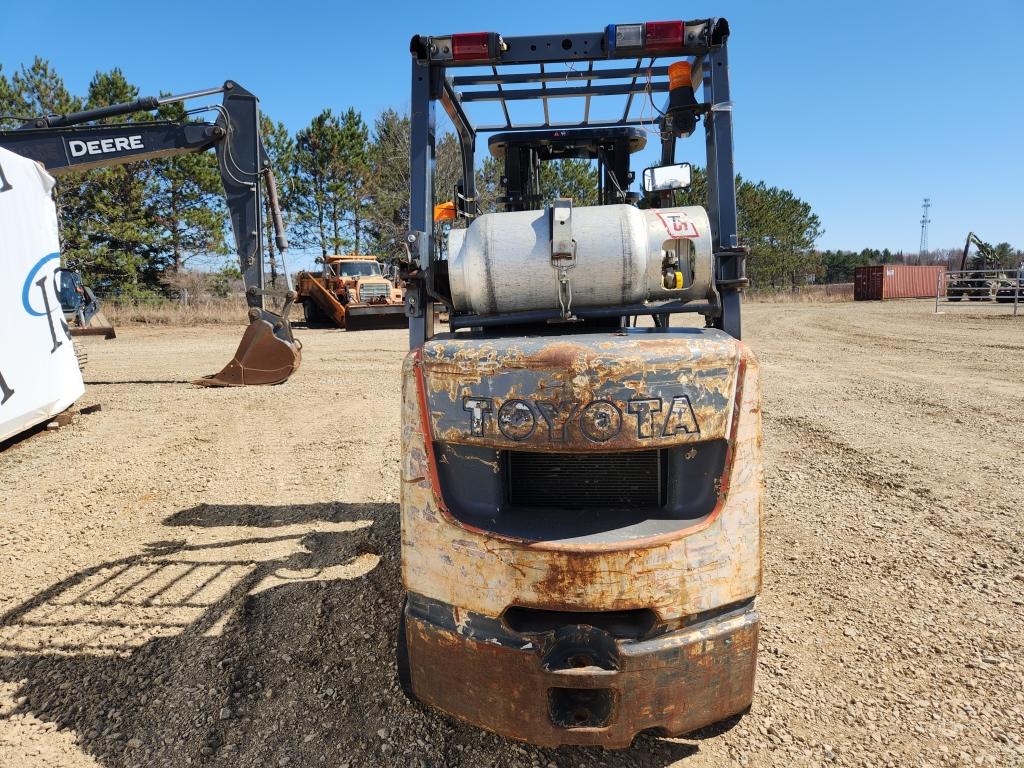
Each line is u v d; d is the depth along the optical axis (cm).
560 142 398
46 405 761
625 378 204
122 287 3228
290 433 758
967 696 279
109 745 262
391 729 267
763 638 324
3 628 347
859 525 457
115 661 318
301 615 355
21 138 898
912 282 3978
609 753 251
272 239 1087
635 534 208
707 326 302
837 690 284
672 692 212
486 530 212
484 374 212
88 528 484
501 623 213
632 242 250
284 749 257
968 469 569
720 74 284
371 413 855
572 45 288
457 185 399
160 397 987
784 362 1234
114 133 924
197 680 301
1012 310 2269
